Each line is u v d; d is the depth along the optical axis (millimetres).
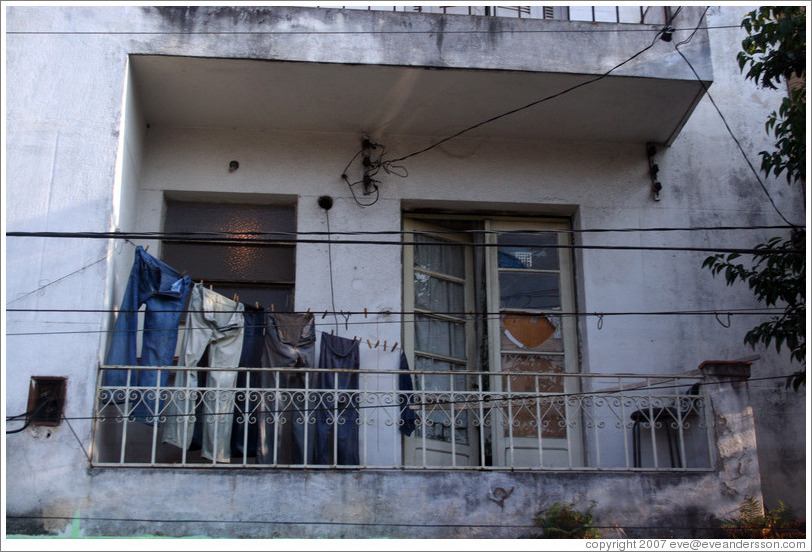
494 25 8797
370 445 8406
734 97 10109
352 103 9109
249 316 8453
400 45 8617
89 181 8016
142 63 8523
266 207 9461
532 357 9273
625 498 7516
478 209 9625
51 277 7695
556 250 9672
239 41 8492
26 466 7211
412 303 9219
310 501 7309
